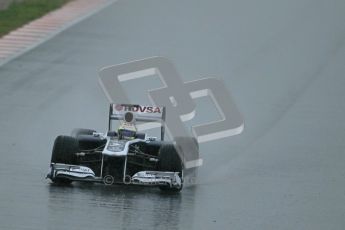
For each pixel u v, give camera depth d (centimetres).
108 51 9056
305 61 9162
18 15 10450
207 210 4575
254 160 5862
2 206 4388
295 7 11775
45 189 4784
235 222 4375
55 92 7444
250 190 5097
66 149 4834
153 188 5012
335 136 6594
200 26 10475
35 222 4131
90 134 5394
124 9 11212
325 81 8419
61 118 6675
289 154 6047
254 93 7838
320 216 4584
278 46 9725
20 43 9144
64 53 8844
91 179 4784
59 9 11044
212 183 5241
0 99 7075
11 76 7831
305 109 7394
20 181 4953
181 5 11594
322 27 10700
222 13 11231
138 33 9969
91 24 10269
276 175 5494
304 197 4984
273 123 6900
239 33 10225
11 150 5731
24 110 6806
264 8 11644
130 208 4475
